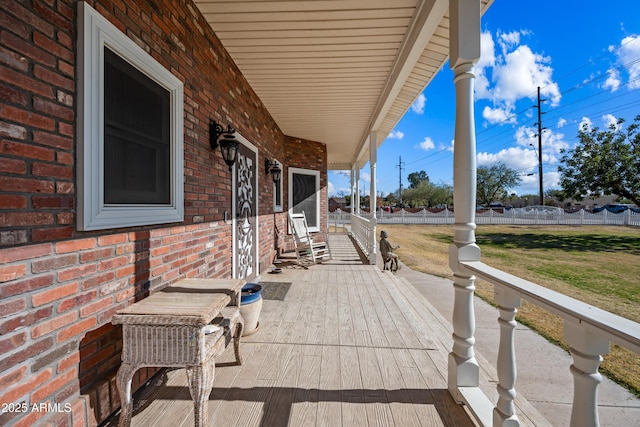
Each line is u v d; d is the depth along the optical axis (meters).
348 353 2.36
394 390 1.90
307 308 3.41
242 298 2.62
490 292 5.14
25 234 1.15
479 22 1.78
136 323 1.44
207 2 2.51
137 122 1.84
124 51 1.67
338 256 6.96
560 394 2.18
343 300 3.70
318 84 4.20
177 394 1.84
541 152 22.80
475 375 1.79
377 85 4.25
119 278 1.67
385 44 3.16
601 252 9.17
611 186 13.52
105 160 1.58
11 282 1.10
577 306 1.04
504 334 1.46
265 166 5.28
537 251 9.41
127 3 1.69
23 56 1.15
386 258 6.23
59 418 1.27
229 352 2.38
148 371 1.95
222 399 1.79
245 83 4.03
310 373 2.08
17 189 1.12
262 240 5.09
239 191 3.80
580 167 14.36
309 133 7.16
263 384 1.95
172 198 2.20
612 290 4.99
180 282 2.11
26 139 1.16
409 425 1.59
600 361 0.99
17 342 1.12
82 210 1.39
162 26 2.06
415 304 3.59
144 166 1.91
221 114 3.16
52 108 1.26
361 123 6.27
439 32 2.80
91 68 1.43
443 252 10.01
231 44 3.16
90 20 1.42
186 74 2.41
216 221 3.01
